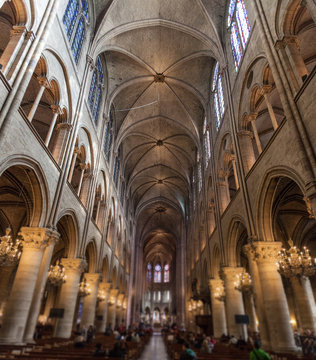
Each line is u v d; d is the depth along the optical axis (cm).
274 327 1012
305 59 1401
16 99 879
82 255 1633
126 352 989
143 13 1967
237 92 1531
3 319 945
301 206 1830
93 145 1911
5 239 1150
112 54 2250
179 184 4041
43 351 821
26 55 975
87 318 1825
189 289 3631
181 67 2369
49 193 1172
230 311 1572
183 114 2800
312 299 1808
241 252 2333
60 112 1326
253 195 1232
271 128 1911
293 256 1123
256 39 1237
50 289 2794
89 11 1791
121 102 2661
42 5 1115
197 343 1491
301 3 878
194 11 1898
